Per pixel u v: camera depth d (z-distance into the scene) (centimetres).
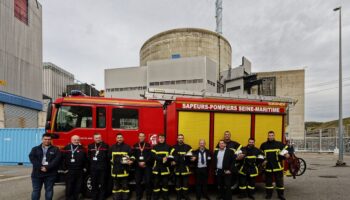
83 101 780
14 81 2466
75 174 688
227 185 738
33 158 634
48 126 763
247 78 4206
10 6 2433
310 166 1664
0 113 2158
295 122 6359
